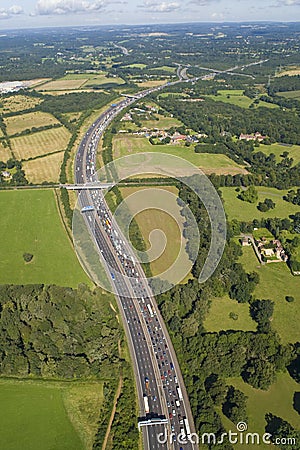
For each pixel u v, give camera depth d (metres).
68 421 196.75
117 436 187.50
